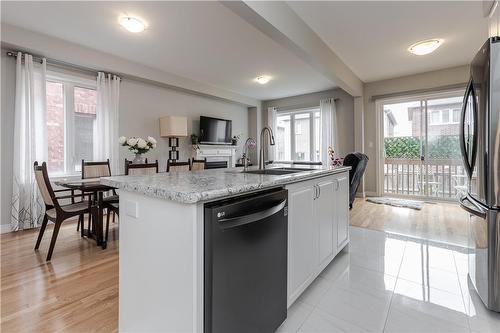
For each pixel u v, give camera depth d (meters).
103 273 2.08
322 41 3.44
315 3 2.59
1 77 3.15
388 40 3.45
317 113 6.59
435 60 4.21
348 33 3.24
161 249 1.09
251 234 1.16
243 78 5.10
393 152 5.53
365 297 1.75
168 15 2.78
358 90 5.19
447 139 4.91
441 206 4.55
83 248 2.63
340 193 2.38
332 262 2.32
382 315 1.55
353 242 2.82
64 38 3.32
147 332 1.17
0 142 3.16
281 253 1.39
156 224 1.11
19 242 2.80
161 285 1.09
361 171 3.53
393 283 1.94
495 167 1.49
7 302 1.67
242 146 7.03
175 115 5.27
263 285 1.24
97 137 3.99
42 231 2.62
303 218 1.67
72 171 3.90
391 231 3.19
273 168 2.40
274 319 1.33
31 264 2.24
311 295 1.78
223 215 1.02
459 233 3.08
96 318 1.51
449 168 4.91
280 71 4.67
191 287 0.96
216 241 0.99
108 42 3.44
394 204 4.70
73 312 1.57
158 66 4.39
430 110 5.04
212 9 2.67
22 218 3.26
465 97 1.91
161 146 5.02
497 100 1.46
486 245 1.56
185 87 5.06
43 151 3.44
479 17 2.87
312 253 1.79
